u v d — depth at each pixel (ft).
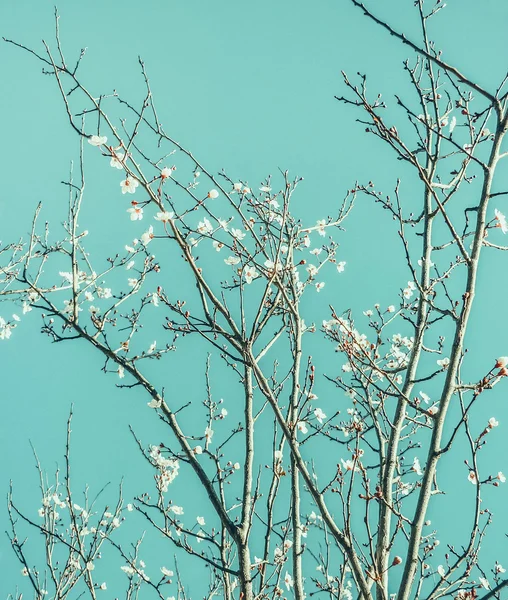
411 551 11.28
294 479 11.80
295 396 11.87
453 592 11.39
